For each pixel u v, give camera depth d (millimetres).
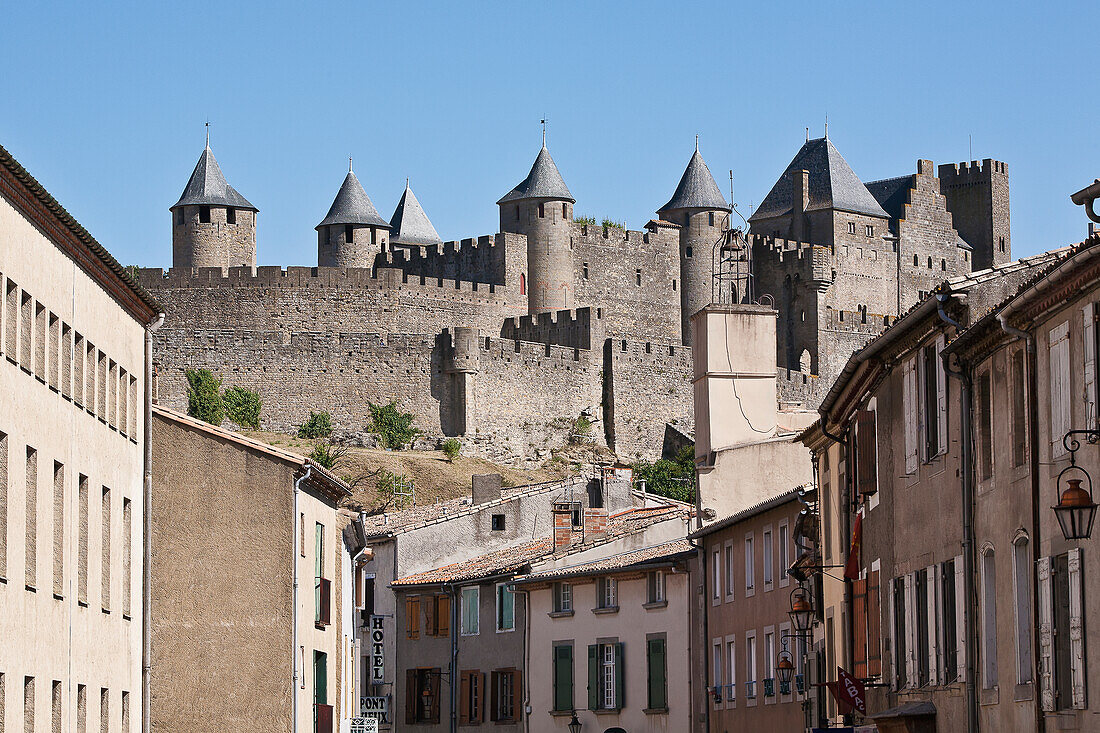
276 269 156125
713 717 64938
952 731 36469
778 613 58594
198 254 171250
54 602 36719
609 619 71812
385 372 155125
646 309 185625
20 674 34188
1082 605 29078
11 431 33812
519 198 179750
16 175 33250
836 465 50875
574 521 77000
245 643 50125
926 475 38875
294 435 152875
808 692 53812
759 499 64875
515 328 171625
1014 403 32812
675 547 70750
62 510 37406
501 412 158500
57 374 37094
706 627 66188
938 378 38062
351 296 158750
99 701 40438
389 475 143750
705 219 190250
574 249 181250
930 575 38219
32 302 35188
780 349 190375
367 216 184000
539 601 74750
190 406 151250
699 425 66438
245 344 154250
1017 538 32500
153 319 45750
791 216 198125
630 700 70438
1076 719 29422
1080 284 28875
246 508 50656
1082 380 29156
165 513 50469
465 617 78188
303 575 52219
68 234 37469
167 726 49656
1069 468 28703
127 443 43844
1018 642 32469
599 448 163875
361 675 81500
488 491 87188
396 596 80562
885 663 42594
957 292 35938
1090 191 27219
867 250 198000
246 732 49844
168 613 50094
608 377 166625
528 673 74812
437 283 165750
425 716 78938
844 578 47719
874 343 41469
